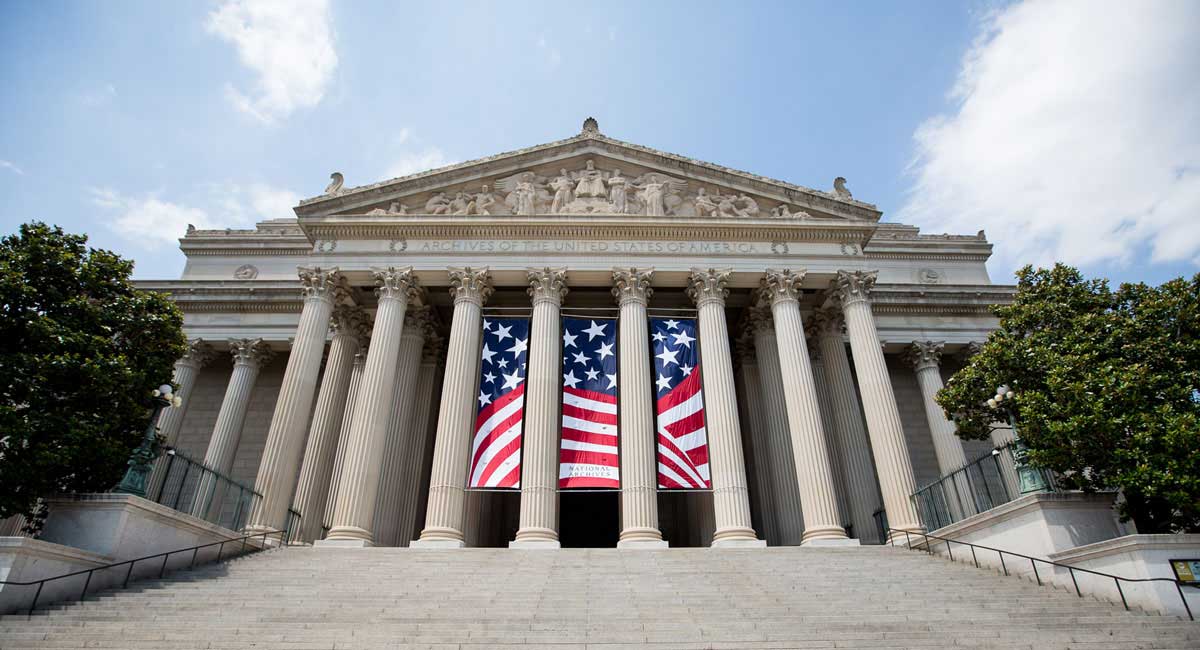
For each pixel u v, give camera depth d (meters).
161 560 21.34
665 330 34.41
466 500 35.75
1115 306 25.69
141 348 26.30
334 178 39.00
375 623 16.06
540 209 38.03
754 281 36.94
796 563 23.62
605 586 20.14
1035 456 22.03
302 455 41.22
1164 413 20.50
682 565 23.17
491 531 41.81
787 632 15.36
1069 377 23.03
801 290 38.50
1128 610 17.27
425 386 40.69
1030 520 21.12
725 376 32.88
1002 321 27.83
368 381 32.88
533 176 38.88
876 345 34.22
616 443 31.23
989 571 22.39
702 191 38.69
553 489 30.33
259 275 50.28
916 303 44.78
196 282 45.09
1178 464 19.47
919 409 44.88
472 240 36.59
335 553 25.36
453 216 36.22
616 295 35.94
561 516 47.59
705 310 34.94
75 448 21.97
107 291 26.11
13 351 22.80
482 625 15.76
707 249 36.56
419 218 36.28
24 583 16.30
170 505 30.00
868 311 35.28
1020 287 28.16
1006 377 25.16
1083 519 20.59
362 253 36.28
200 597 18.50
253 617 16.55
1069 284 26.88
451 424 31.61
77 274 24.97
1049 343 25.25
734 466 30.59
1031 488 22.05
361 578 21.22
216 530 24.59
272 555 24.89
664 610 17.23
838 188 39.75
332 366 38.62
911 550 27.00
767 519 37.56
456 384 32.59
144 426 25.67
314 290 35.34
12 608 16.34
